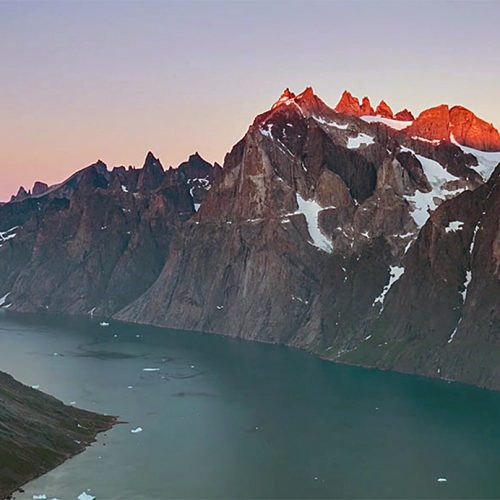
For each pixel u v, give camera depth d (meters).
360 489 178.88
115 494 175.38
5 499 172.00
